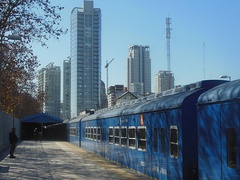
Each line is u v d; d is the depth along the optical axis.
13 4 19.78
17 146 37.78
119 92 74.62
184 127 10.88
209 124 9.14
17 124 50.22
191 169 10.76
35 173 16.47
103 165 19.53
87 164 20.12
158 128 13.05
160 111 12.88
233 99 8.05
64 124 55.66
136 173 15.93
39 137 56.03
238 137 7.81
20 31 20.55
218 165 8.64
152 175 13.75
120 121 18.94
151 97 16.05
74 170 17.50
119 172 16.53
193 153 10.82
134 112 16.12
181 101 11.02
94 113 31.94
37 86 85.44
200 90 11.08
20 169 17.92
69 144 43.28
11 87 32.31
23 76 38.12
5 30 20.34
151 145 13.88
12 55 24.53
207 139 9.22
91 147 29.34
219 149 8.61
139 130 15.51
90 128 30.14
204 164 9.35
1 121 28.05
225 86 8.84
